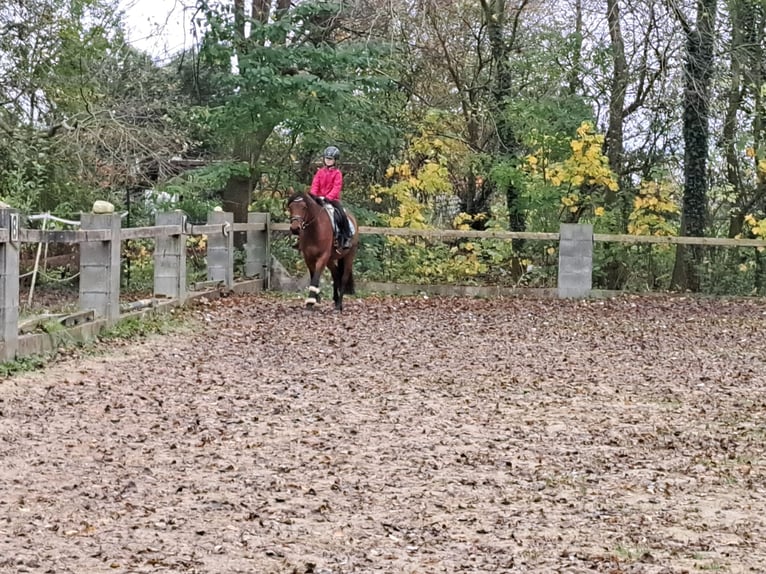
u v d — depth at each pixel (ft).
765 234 83.25
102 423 34.06
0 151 73.82
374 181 99.91
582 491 27.66
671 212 90.84
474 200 99.55
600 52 89.30
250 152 90.84
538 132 87.86
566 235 82.79
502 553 22.57
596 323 66.08
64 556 21.53
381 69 93.40
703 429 35.68
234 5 82.48
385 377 44.68
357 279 86.84
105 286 52.16
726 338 60.18
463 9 96.27
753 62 88.94
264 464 29.58
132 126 80.69
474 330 61.00
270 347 52.26
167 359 47.06
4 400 36.37
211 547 22.36
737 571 21.67
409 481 28.27
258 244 83.15
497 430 34.99
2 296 41.52
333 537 23.34
